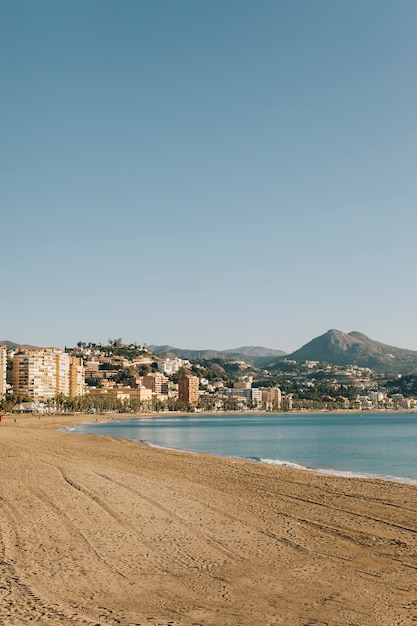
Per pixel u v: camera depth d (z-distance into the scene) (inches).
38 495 1056.8
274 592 540.7
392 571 611.8
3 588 536.7
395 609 495.5
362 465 2164.1
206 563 634.8
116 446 2726.4
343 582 573.0
